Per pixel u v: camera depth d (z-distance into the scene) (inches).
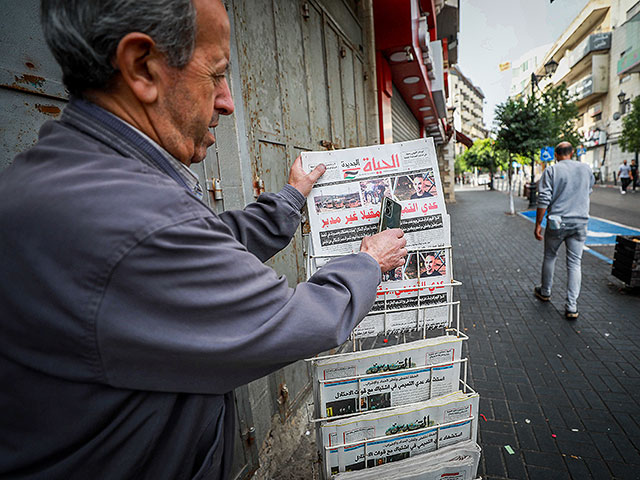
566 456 80.4
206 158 65.1
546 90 805.2
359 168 46.8
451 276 47.5
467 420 49.9
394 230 41.7
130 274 22.0
